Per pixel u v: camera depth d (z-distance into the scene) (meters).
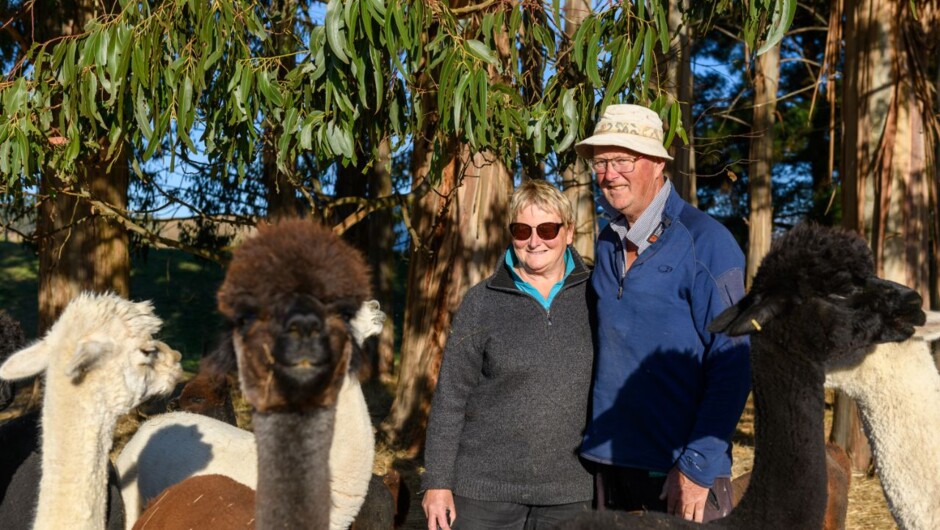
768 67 13.84
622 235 3.43
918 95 8.17
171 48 4.95
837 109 17.00
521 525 3.62
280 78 6.28
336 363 2.20
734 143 17.84
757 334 2.76
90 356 3.13
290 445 2.21
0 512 3.99
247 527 3.32
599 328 3.47
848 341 2.67
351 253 2.29
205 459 4.49
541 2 5.80
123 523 4.16
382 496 4.84
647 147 3.32
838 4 8.20
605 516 2.79
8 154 5.04
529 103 6.55
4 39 9.73
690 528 2.72
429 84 6.64
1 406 4.23
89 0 9.30
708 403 3.16
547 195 3.55
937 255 8.97
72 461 3.18
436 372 9.79
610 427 3.39
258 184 10.02
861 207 8.40
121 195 9.71
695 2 6.02
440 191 9.39
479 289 3.74
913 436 3.09
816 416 2.71
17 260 23.56
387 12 4.44
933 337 3.03
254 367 2.17
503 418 3.57
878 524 6.58
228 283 2.24
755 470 2.77
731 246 3.24
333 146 4.83
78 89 5.16
